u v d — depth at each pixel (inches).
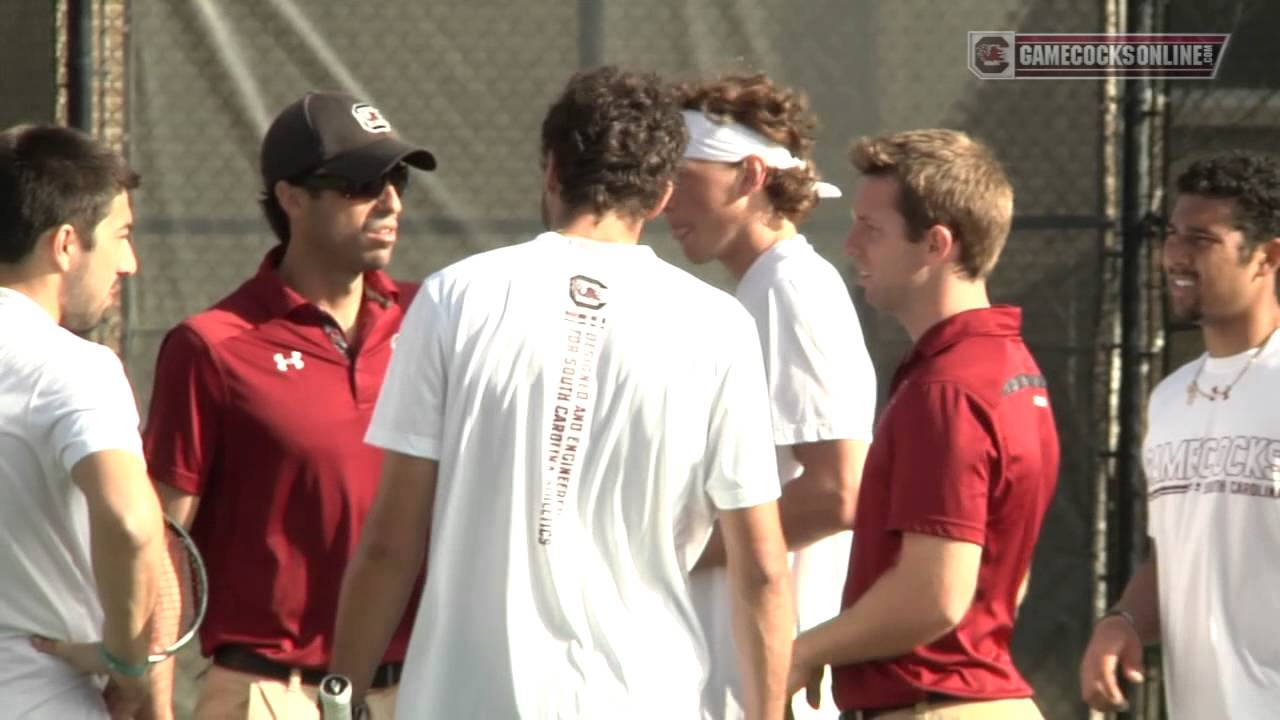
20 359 428.8
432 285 432.5
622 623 425.7
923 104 795.4
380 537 431.2
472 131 778.2
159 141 762.8
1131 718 788.6
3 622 437.1
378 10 772.6
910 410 476.7
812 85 792.9
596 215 435.8
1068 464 796.0
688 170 592.4
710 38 787.4
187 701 762.8
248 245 768.3
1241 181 523.5
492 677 420.2
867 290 506.3
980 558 478.6
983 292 502.9
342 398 559.2
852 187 793.6
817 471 562.9
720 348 434.9
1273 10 793.6
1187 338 795.4
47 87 756.6
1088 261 796.6
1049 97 796.6
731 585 446.6
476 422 422.9
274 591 551.8
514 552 420.5
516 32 778.8
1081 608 795.4
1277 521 508.1
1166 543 541.0
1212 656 519.8
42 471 427.8
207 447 552.1
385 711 562.6
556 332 423.8
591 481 422.9
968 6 794.2
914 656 482.3
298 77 768.9
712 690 546.6
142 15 761.0
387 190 565.9
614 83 439.2
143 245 762.2
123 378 440.1
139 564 420.8
